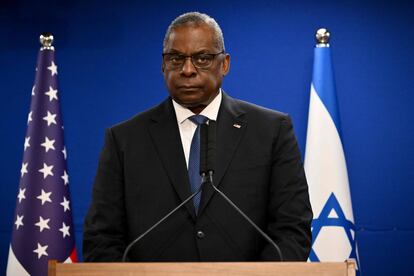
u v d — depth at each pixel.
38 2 8.79
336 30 8.58
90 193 8.63
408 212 8.39
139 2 8.73
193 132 5.38
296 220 5.14
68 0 8.76
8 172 8.69
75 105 8.70
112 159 5.42
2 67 8.76
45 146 7.88
